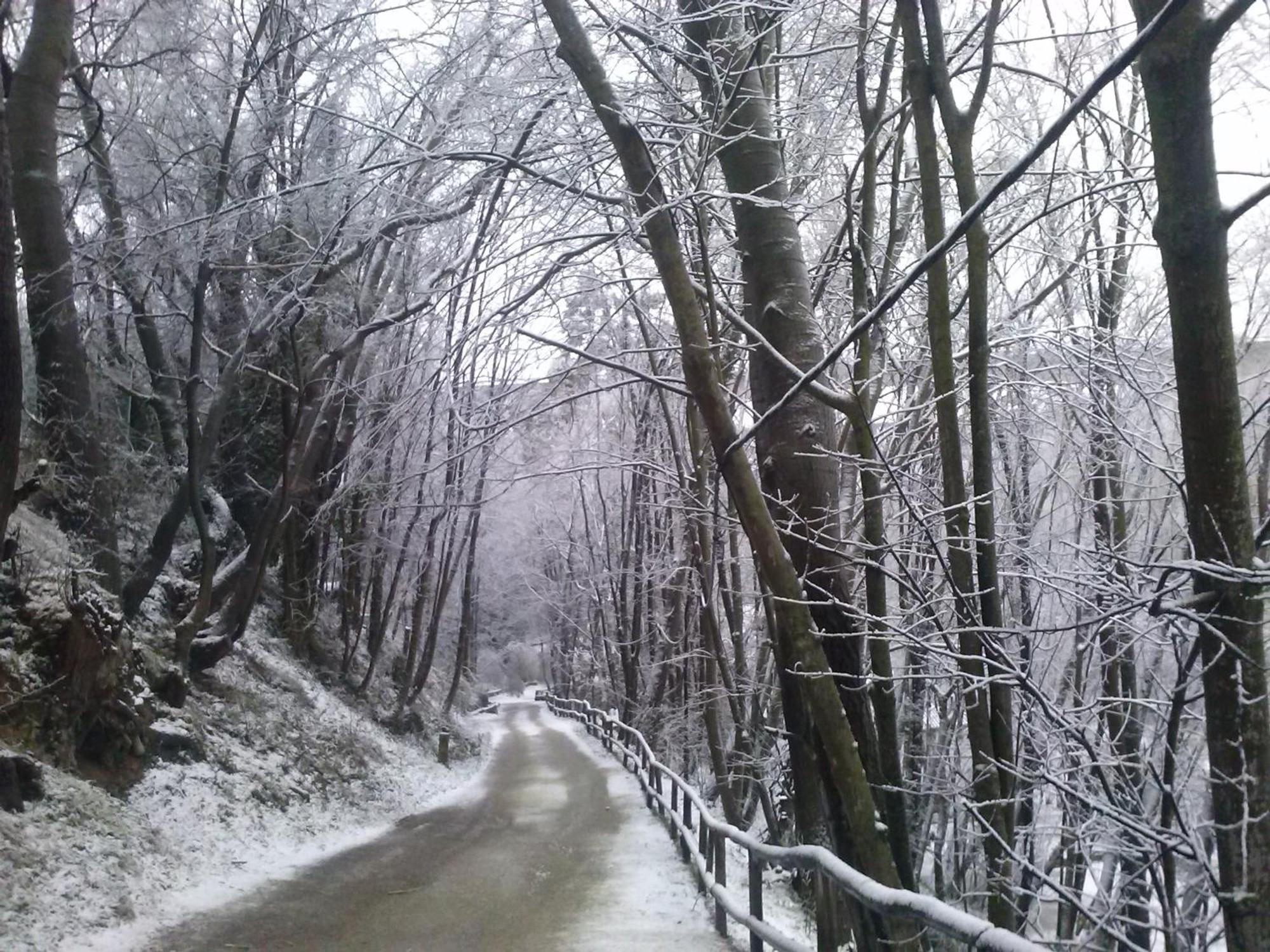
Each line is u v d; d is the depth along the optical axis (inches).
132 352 724.0
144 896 339.6
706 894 374.0
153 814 425.7
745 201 289.4
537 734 1496.1
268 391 726.5
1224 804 143.9
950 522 210.7
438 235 436.8
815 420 274.1
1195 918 238.4
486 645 2496.3
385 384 476.1
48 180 479.8
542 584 1691.7
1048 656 341.4
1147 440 280.2
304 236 472.7
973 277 207.2
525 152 345.4
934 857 402.0
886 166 406.6
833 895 243.4
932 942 238.7
